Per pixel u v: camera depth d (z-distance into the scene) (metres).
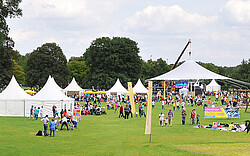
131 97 39.34
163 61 119.19
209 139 21.86
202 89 82.38
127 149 18.20
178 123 31.78
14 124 30.61
